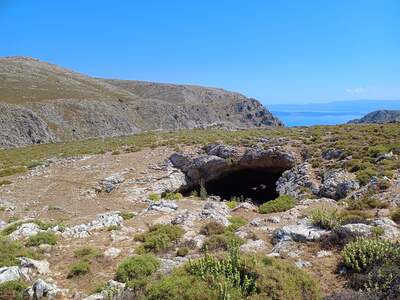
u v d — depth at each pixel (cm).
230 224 1755
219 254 1070
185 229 1692
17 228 1877
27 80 17900
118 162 4225
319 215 1517
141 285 1039
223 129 7669
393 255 1020
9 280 1153
